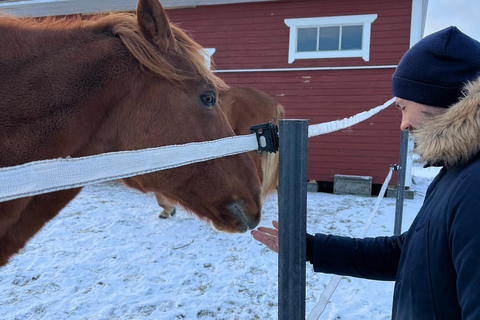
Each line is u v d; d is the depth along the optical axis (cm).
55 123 112
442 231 70
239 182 151
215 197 146
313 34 753
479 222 61
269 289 328
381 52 709
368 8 704
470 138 71
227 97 498
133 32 125
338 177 739
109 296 308
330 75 743
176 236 455
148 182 148
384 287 331
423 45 89
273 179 457
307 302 306
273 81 778
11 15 128
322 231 488
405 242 89
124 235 454
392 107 711
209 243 435
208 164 143
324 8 730
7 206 108
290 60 761
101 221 509
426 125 83
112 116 127
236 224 152
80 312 284
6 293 308
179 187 146
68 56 119
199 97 136
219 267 370
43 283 327
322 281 343
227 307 297
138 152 84
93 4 794
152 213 557
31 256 383
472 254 60
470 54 83
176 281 338
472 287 59
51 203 129
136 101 128
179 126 131
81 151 123
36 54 116
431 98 87
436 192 81
